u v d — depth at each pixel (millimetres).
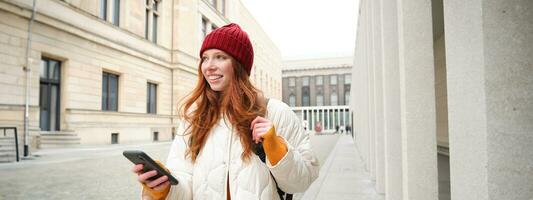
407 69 3479
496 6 1582
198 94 1622
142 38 24109
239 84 1567
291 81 74312
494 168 1552
